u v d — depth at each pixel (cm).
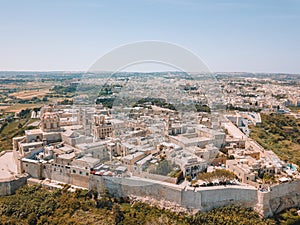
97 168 7156
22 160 8069
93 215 6119
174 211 6544
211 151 7631
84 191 7050
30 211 6122
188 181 6956
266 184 6912
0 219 5844
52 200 6588
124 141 7544
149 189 6800
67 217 5984
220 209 6681
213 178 7019
